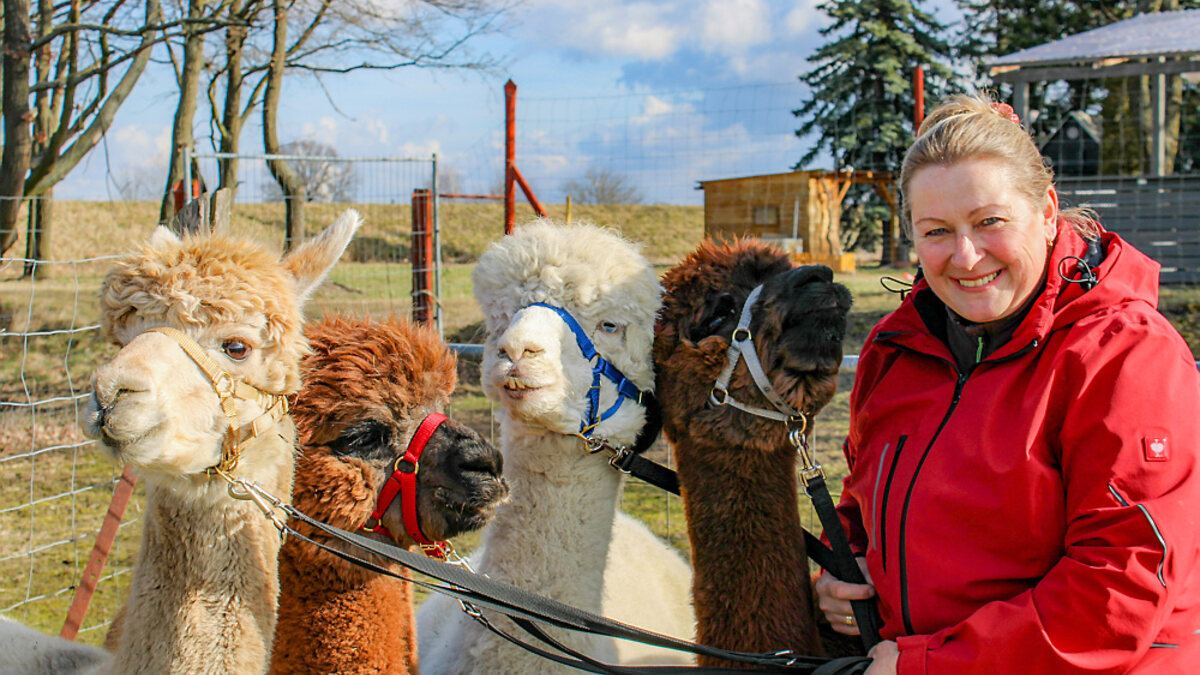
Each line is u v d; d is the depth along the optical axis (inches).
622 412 109.7
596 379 108.3
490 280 112.0
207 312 85.2
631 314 110.0
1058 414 76.4
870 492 91.3
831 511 101.0
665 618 138.6
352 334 106.3
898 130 1069.1
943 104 87.1
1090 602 70.6
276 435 92.6
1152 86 555.8
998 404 79.6
